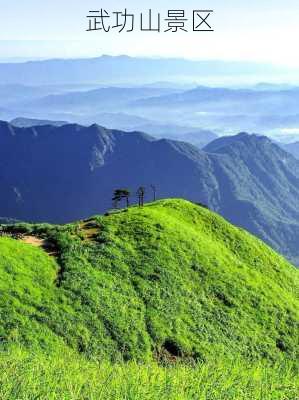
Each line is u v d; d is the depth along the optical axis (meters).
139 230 78.50
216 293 71.00
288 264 96.06
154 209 90.12
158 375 15.99
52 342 49.94
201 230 90.25
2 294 53.34
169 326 60.03
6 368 15.81
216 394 14.11
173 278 69.25
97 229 77.31
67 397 13.03
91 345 52.47
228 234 92.94
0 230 73.62
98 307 57.97
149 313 61.06
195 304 66.50
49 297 56.44
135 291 64.19
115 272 66.44
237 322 66.62
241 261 85.50
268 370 17.03
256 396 14.31
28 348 47.47
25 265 60.25
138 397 13.52
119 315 58.31
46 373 15.45
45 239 71.56
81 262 65.62
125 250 72.19
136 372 17.25
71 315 55.06
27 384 13.65
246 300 72.25
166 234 79.25
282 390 15.05
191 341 59.06
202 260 76.75
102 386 14.17
